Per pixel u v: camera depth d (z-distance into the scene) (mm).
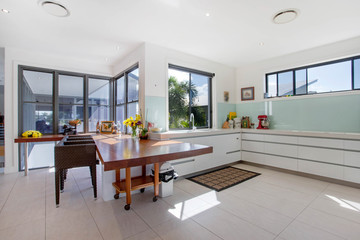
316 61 3465
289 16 2398
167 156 1634
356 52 3027
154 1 2104
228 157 3824
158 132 3084
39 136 3539
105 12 2316
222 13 2352
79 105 4262
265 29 2773
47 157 4070
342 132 3107
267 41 3199
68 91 4129
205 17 2445
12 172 3508
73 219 1881
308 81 3670
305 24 2621
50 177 3236
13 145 3506
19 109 3562
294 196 2426
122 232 1661
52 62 3865
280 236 1597
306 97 3592
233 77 4805
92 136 3410
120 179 2434
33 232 1658
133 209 2092
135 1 2100
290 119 3812
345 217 1906
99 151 1777
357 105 3021
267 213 1992
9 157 3484
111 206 2172
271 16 2422
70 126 4125
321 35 2973
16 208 2113
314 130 3486
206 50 3615
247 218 1891
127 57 3855
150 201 2299
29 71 3725
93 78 4441
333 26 2680
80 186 2854
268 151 3660
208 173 3434
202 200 2316
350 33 2898
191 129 4066
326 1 2094
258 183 2916
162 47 3395
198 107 4684
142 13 2346
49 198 2391
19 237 1588
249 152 3980
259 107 4344
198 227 1735
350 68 3182
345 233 1636
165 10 2283
